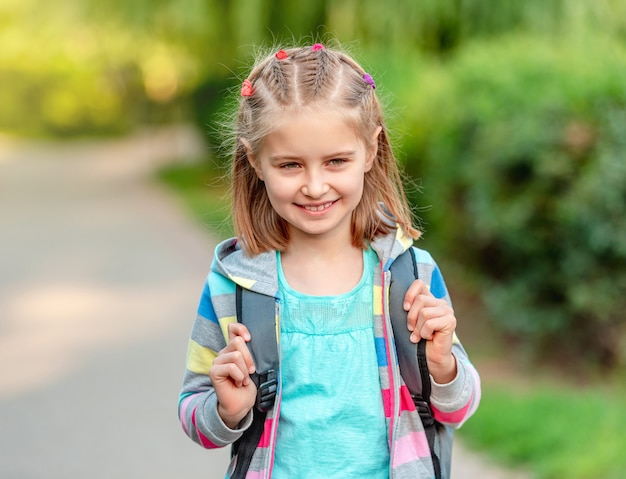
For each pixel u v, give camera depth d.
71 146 32.25
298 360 1.78
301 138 1.68
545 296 4.98
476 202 5.16
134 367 5.46
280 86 1.72
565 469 3.45
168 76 26.75
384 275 1.80
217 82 16.05
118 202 14.74
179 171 18.39
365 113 1.75
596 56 5.46
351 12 11.92
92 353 5.81
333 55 1.82
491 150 5.00
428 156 6.33
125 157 25.16
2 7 22.12
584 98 4.68
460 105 5.77
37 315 6.96
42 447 4.14
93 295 7.66
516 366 5.20
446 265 6.24
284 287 1.82
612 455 3.49
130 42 15.20
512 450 3.73
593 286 4.67
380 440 1.77
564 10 11.62
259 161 1.77
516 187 4.91
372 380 1.77
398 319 1.78
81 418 4.54
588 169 4.57
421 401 1.78
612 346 4.86
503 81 5.47
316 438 1.75
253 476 1.77
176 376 5.26
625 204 4.46
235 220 1.88
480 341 5.67
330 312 1.80
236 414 1.71
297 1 12.48
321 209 1.73
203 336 1.87
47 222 12.60
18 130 36.16
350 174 1.73
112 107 36.34
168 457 4.00
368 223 1.86
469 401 1.79
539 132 4.70
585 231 4.57
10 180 19.34
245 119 1.80
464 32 12.05
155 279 8.31
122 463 3.93
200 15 12.88
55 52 16.75
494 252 5.43
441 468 1.80
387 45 11.70
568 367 5.10
